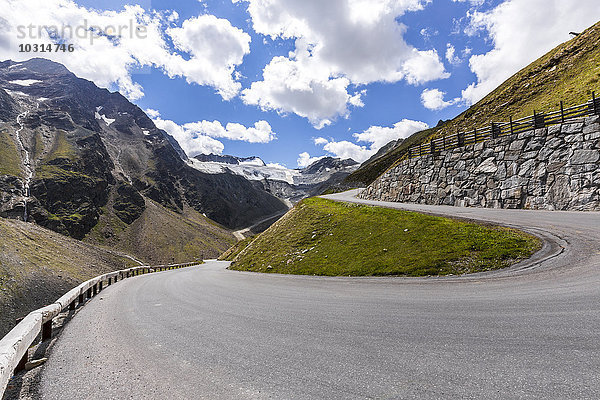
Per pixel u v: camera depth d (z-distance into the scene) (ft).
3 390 11.22
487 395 10.57
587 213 56.24
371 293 30.94
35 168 584.81
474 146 86.43
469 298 24.79
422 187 103.50
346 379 12.42
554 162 66.74
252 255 94.48
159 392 12.27
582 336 15.23
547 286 25.95
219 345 17.61
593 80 105.70
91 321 26.40
